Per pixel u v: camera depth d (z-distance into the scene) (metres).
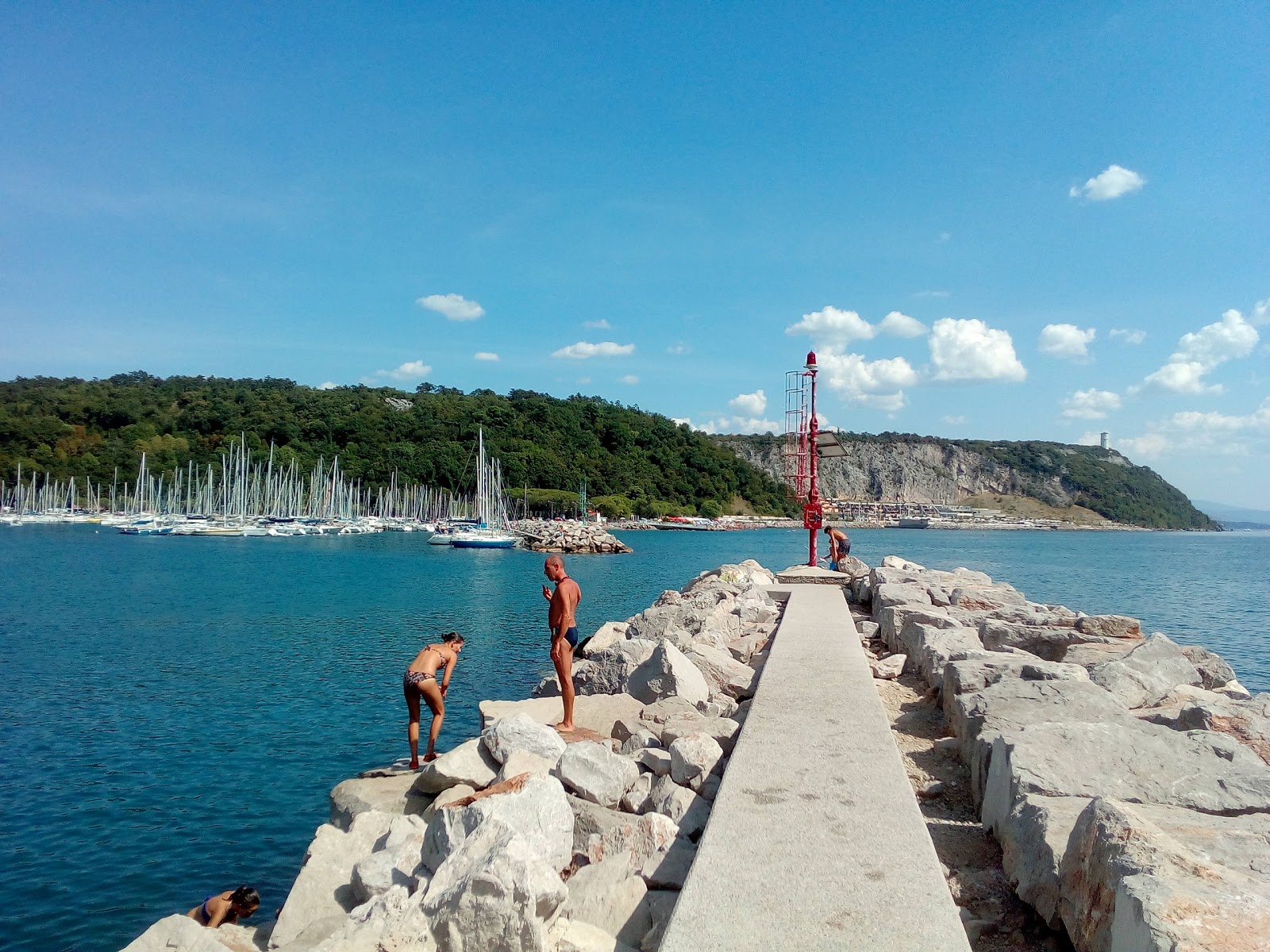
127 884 10.36
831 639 12.25
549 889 4.89
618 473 162.00
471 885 4.76
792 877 4.33
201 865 10.83
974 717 7.51
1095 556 102.69
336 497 129.75
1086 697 7.18
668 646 10.95
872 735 6.98
